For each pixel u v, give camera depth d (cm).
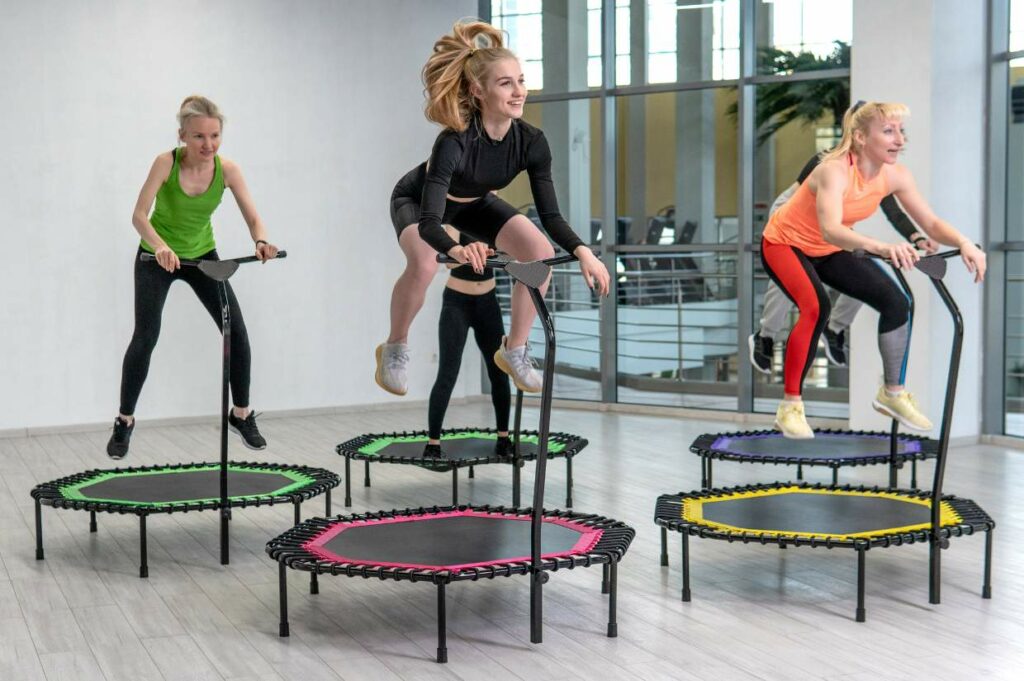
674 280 905
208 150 468
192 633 371
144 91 840
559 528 402
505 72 354
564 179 947
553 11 934
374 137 934
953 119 716
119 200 835
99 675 332
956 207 722
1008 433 754
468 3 967
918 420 427
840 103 824
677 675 326
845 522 405
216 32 864
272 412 905
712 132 880
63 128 815
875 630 367
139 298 484
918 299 716
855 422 752
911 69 710
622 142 920
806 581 427
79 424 832
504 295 989
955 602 397
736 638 360
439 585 338
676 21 883
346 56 918
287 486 486
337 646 356
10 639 366
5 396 809
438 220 352
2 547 491
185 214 482
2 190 799
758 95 858
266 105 887
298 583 432
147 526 532
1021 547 477
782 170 855
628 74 908
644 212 916
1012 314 747
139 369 487
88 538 507
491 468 684
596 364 949
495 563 351
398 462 553
